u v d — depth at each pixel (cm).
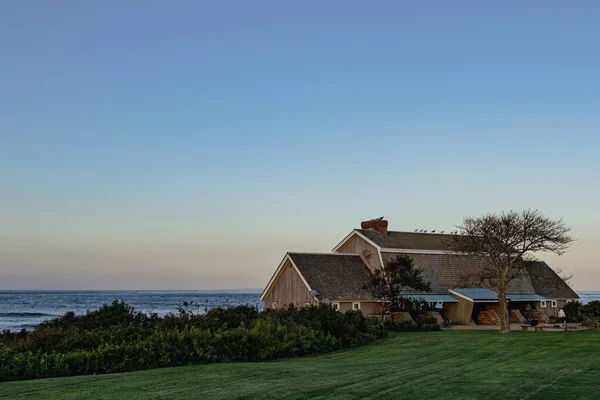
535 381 2038
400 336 4250
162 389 1895
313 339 3456
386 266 5500
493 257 4594
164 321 3422
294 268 5859
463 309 5925
